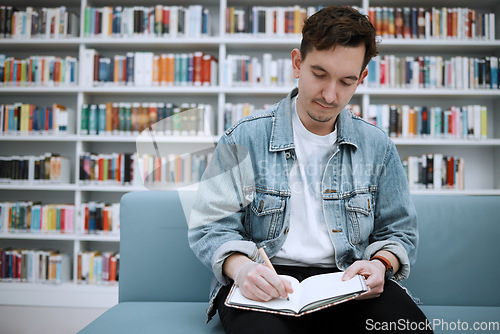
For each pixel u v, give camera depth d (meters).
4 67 2.81
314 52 0.82
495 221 1.19
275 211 0.92
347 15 0.82
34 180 2.76
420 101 2.97
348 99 0.86
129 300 1.14
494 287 1.16
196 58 2.76
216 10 3.01
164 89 2.71
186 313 1.00
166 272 1.14
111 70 2.78
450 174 2.69
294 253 0.92
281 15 2.73
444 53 2.92
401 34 2.71
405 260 0.87
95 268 2.65
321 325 0.86
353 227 0.95
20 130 2.78
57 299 2.61
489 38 2.70
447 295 1.16
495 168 2.93
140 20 2.77
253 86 2.74
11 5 3.01
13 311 2.47
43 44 2.85
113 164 2.74
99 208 2.71
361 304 0.81
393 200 0.99
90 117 2.77
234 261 0.80
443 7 2.89
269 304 0.72
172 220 1.16
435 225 1.18
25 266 2.66
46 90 2.77
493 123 2.96
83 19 2.78
